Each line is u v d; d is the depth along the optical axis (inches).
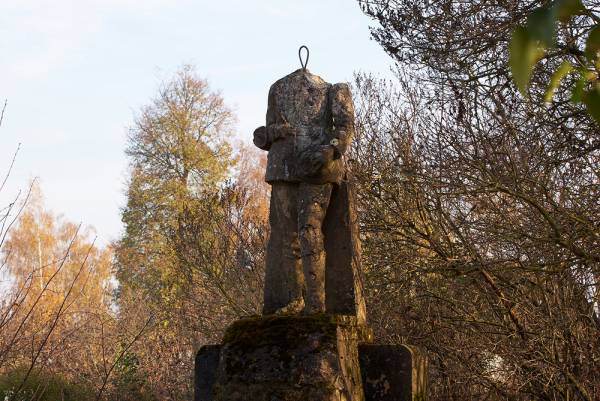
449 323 497.0
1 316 304.7
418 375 242.4
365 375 239.3
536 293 454.9
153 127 1318.9
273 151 257.1
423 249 530.9
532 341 421.7
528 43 50.5
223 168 1309.1
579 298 422.3
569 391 424.8
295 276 251.9
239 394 227.0
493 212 418.6
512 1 441.7
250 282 644.1
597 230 374.0
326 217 255.1
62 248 1432.1
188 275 653.9
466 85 461.4
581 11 53.6
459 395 488.4
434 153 463.2
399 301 513.7
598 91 56.3
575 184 420.2
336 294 251.6
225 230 667.4
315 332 227.8
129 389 734.5
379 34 505.7
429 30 489.1
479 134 434.3
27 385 623.8
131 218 1264.8
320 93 258.7
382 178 510.6
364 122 570.6
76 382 696.4
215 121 1341.0
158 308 815.1
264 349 229.1
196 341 719.7
